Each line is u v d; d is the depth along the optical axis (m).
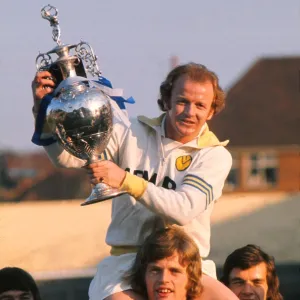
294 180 74.19
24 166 61.66
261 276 11.81
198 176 8.99
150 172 9.19
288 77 78.88
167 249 8.64
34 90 9.05
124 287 8.88
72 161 9.40
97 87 9.09
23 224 25.73
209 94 8.96
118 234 9.26
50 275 25.64
